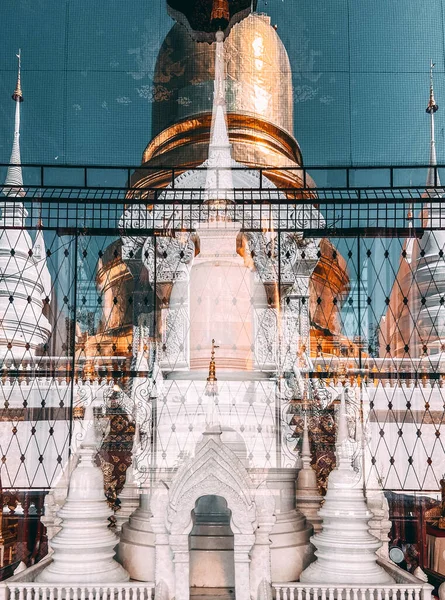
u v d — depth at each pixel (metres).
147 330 6.15
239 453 5.37
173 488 4.69
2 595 4.66
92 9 6.77
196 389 5.61
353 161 6.62
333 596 4.63
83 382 6.20
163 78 6.86
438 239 6.36
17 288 6.33
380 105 6.68
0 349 6.22
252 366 5.82
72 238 6.45
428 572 5.71
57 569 4.86
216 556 4.95
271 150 6.85
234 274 5.90
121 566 5.08
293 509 5.47
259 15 7.03
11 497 5.99
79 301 6.38
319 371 6.10
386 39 6.74
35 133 6.58
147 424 5.86
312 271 6.27
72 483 5.13
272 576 4.97
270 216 6.30
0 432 6.13
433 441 6.05
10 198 6.42
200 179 6.46
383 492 5.96
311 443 5.96
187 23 6.90
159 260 6.28
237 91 6.93
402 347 6.25
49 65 6.67
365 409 6.09
